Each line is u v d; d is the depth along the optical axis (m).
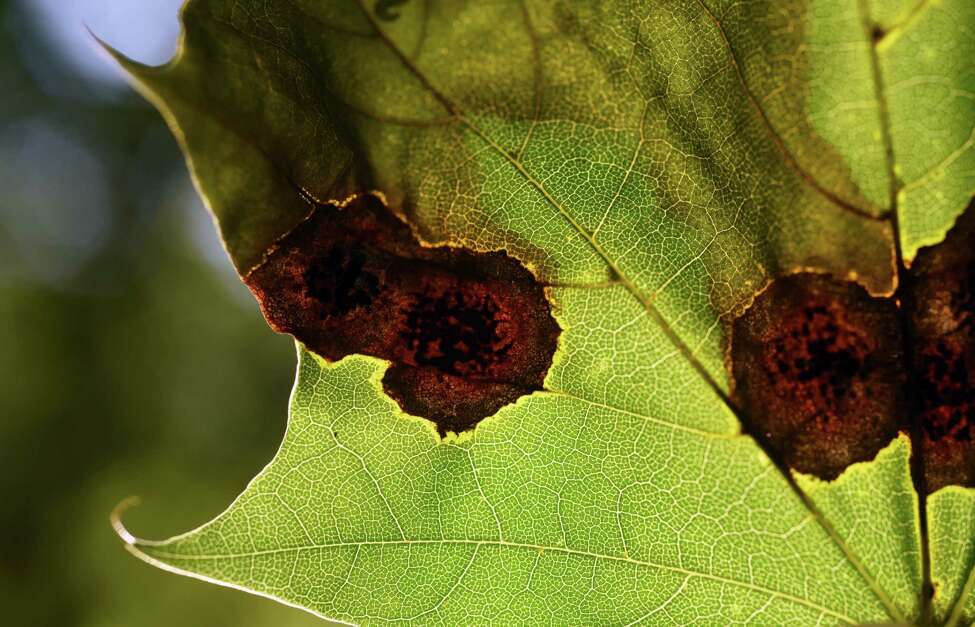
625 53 0.17
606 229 0.17
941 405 0.17
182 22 0.16
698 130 0.17
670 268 0.17
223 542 0.17
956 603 0.17
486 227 0.17
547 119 0.17
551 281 0.17
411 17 0.17
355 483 0.17
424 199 0.17
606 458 0.17
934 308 0.17
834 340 0.17
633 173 0.17
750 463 0.17
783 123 0.17
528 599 0.17
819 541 0.17
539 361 0.17
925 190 0.17
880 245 0.17
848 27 0.17
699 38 0.17
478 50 0.17
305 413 0.17
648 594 0.17
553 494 0.17
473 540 0.17
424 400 0.17
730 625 0.17
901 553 0.17
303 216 0.17
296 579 0.17
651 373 0.17
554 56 0.17
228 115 0.16
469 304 0.17
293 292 0.17
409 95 0.17
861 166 0.17
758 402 0.17
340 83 0.17
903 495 0.17
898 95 0.17
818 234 0.17
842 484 0.17
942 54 0.17
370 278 0.17
